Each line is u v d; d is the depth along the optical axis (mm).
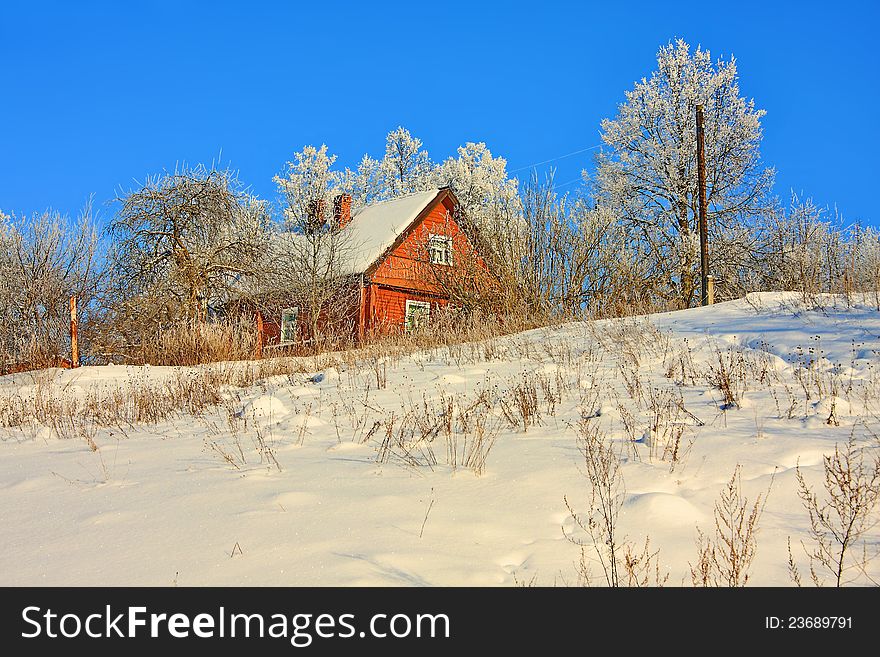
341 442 6426
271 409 8227
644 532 3852
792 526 3883
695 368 8398
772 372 7754
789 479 4457
